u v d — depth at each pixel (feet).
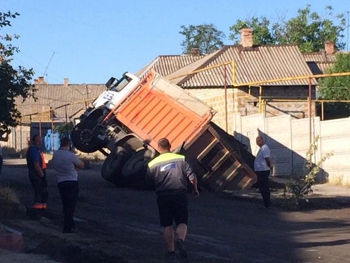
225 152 72.38
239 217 54.19
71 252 34.76
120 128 77.71
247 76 123.03
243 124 103.96
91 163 121.08
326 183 83.82
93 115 80.07
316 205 61.16
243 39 135.13
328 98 132.57
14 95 64.13
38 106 247.29
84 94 269.64
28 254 35.50
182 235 34.12
